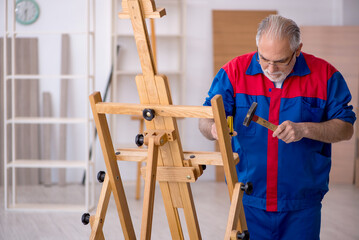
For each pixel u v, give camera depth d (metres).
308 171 2.40
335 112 2.35
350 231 4.46
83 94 6.60
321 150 2.46
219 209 5.18
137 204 5.43
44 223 4.67
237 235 1.93
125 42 6.63
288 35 2.15
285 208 2.41
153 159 1.98
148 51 1.94
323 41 6.83
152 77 1.97
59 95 6.56
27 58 6.45
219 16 6.71
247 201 2.47
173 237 2.25
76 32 4.98
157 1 6.64
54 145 6.60
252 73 2.40
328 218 4.91
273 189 2.41
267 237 2.47
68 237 4.24
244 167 2.47
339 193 6.07
